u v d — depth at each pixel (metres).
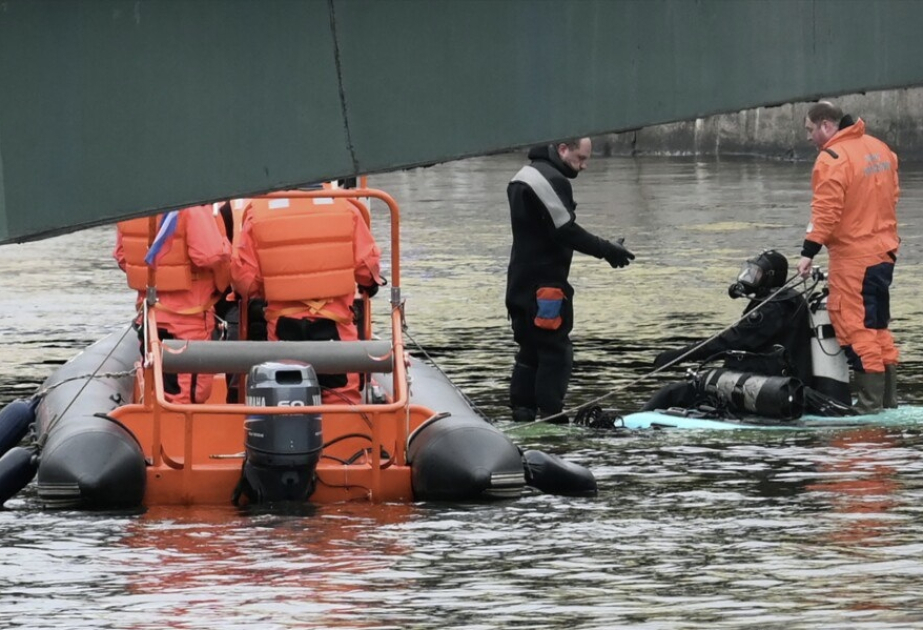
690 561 26.42
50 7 22.56
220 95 23.33
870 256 41.78
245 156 23.52
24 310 65.25
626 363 51.12
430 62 24.05
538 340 42.81
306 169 23.81
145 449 35.62
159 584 25.14
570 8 24.42
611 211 102.19
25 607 23.73
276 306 36.25
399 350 34.62
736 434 39.53
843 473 34.06
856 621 22.45
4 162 22.62
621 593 24.33
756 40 24.84
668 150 156.25
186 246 37.19
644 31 24.47
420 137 24.16
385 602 23.89
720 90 24.89
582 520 30.02
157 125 23.16
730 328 42.16
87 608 23.66
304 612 23.31
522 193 42.69
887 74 25.20
